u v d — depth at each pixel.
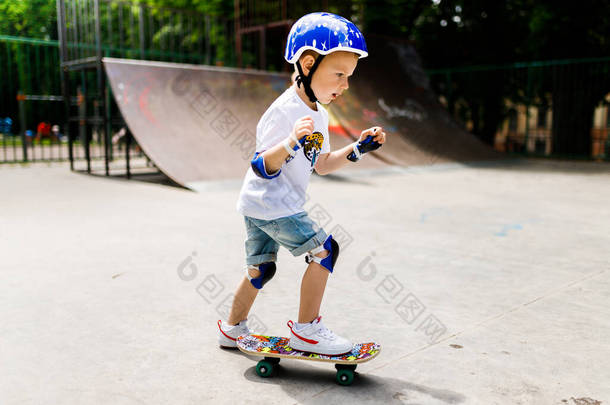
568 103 13.36
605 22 13.03
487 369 1.89
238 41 11.30
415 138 10.12
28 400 1.63
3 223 4.41
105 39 15.75
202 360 1.96
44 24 10.52
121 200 5.68
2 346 2.04
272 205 1.84
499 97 15.12
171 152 6.71
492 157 10.91
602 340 2.15
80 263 3.24
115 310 2.45
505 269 3.24
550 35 13.20
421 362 1.95
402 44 12.21
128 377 1.80
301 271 3.13
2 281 2.86
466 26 15.26
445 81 15.61
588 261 3.44
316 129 1.92
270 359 1.87
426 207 5.51
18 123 17.78
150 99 7.27
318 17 1.83
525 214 5.15
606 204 5.77
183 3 15.64
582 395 1.70
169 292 2.72
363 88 10.42
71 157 8.56
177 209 5.19
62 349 2.02
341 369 1.77
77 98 10.68
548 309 2.52
